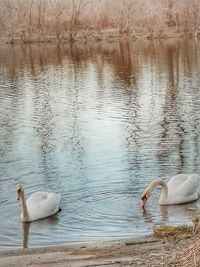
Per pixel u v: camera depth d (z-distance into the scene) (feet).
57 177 49.73
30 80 111.86
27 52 165.58
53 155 56.95
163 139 61.52
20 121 74.38
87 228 38.37
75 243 33.73
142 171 50.44
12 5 191.01
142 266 27.48
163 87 96.73
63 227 39.06
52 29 189.88
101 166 52.26
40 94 95.25
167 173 49.67
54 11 188.24
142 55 145.28
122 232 36.78
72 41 187.52
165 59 134.51
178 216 40.40
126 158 54.49
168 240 31.86
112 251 30.73
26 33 190.60
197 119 71.26
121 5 187.11
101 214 41.06
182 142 59.88
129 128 67.87
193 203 43.98
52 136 65.41
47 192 44.57
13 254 31.63
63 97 91.81
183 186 44.27
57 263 29.43
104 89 98.02
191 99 84.99
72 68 127.75
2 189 47.32
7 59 150.61
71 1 187.93
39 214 41.06
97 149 58.44
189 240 31.22
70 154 57.00
